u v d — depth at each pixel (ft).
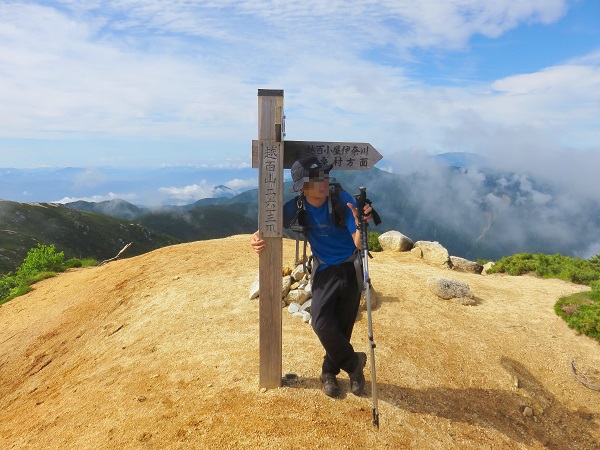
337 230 12.19
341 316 12.80
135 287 32.48
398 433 12.57
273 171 12.75
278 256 13.35
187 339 19.83
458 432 13.56
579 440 15.20
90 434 13.30
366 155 13.15
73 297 39.09
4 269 265.34
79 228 392.47
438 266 37.88
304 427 12.19
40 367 26.27
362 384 13.89
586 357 20.63
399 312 23.04
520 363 19.51
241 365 16.11
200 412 13.17
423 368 17.42
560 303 26.35
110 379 17.57
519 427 15.06
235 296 24.95
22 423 16.87
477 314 24.38
